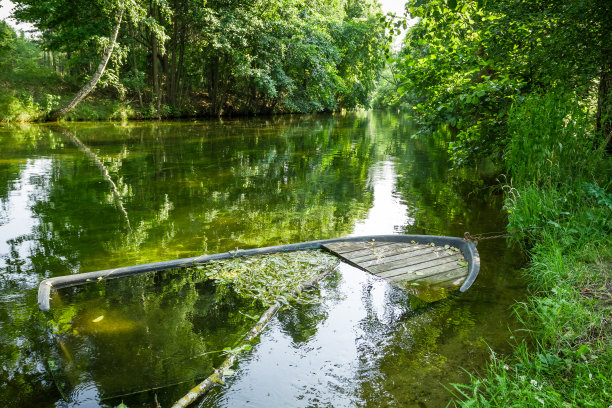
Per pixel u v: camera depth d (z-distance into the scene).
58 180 7.41
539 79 5.52
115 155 10.26
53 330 2.74
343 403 2.06
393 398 2.10
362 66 32.31
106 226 4.98
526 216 4.34
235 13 21.30
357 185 7.35
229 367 2.35
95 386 2.21
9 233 4.70
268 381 2.24
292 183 7.52
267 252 4.13
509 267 3.73
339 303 3.12
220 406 2.05
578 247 3.66
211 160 9.88
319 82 26.03
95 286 3.39
